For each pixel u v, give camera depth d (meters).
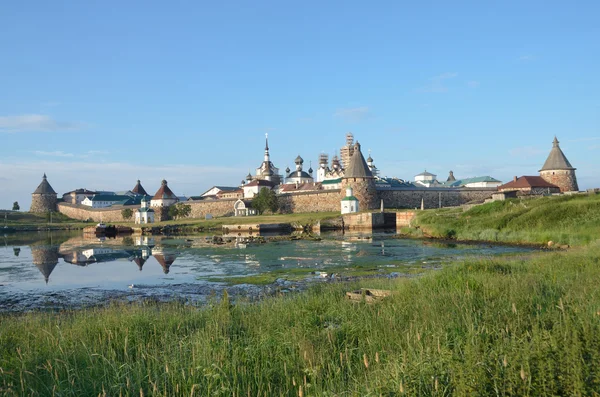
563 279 15.67
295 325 11.73
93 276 33.44
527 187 108.25
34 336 12.10
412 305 12.62
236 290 25.47
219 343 10.12
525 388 5.97
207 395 7.62
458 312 10.99
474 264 19.95
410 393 6.50
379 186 123.94
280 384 8.13
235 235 81.81
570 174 111.00
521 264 21.62
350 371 8.31
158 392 7.57
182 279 30.83
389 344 9.35
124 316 13.79
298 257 42.09
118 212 148.50
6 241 80.75
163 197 141.75
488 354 7.19
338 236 70.19
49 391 8.02
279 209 126.19
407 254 42.19
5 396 7.57
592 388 5.79
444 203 118.69
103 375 8.52
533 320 9.33
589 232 43.84
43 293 26.47
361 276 28.97
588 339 7.06
